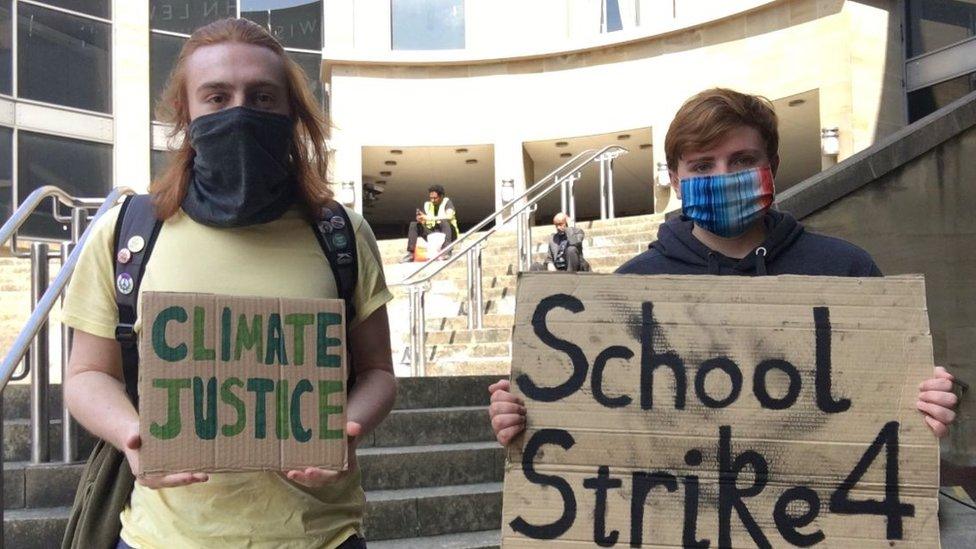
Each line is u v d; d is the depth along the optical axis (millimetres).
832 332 1938
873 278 1955
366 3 17453
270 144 1711
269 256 1781
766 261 2189
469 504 3928
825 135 13656
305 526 1722
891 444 1889
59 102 15383
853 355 1927
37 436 3639
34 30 15109
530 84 16938
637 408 1940
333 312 1712
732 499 1899
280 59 1824
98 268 1771
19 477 3479
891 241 4969
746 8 14641
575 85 16625
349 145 16984
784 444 1908
